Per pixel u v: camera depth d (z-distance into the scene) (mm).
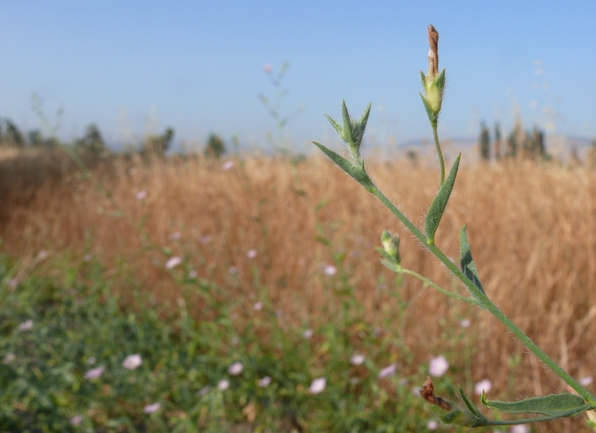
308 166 1479
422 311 800
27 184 1841
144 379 719
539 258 849
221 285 972
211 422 647
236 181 1422
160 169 1846
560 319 714
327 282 856
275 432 647
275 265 1002
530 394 633
